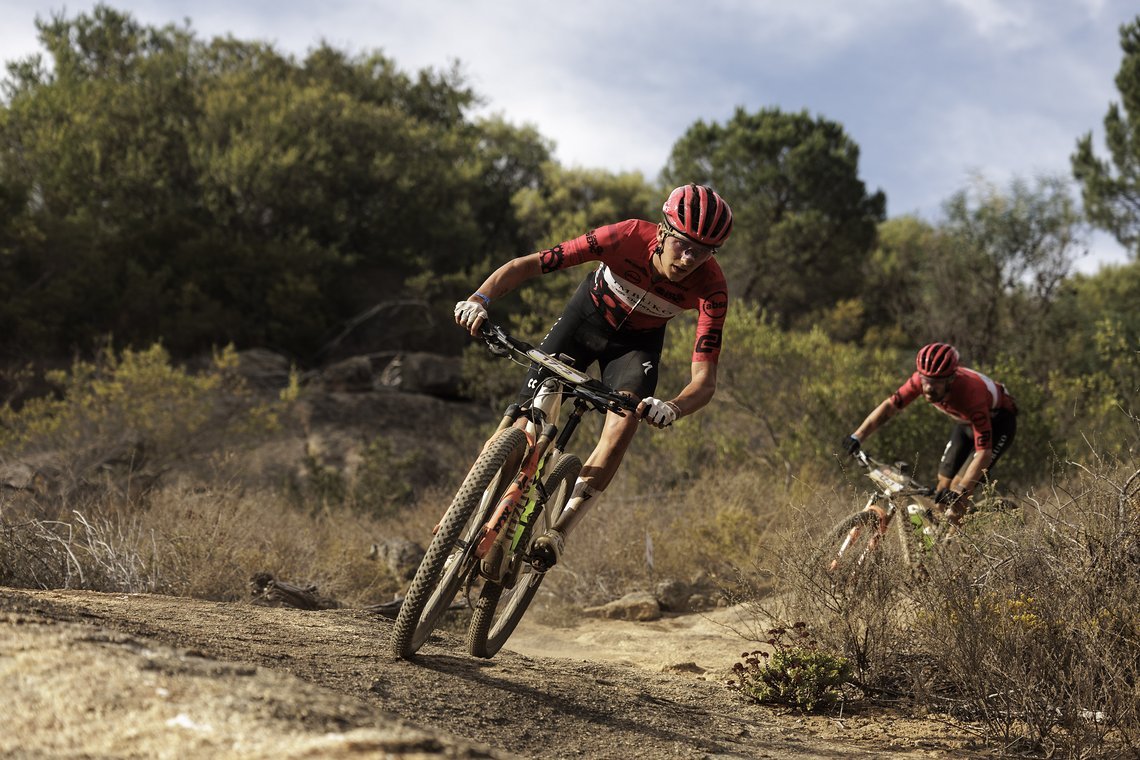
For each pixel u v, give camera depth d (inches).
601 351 163.5
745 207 1033.5
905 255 1028.5
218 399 570.9
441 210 1035.9
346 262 925.8
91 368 543.5
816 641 185.2
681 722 139.9
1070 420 447.2
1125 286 932.6
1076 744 142.6
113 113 915.4
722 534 315.0
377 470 505.0
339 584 266.8
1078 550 169.8
